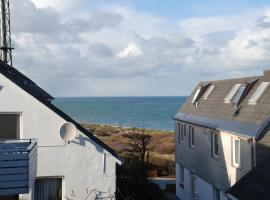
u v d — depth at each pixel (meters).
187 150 26.20
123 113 151.50
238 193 14.02
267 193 12.50
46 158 13.59
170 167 33.78
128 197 17.80
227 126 19.36
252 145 16.53
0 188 11.02
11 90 13.27
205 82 28.22
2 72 13.16
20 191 11.14
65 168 13.77
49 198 13.83
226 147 19.45
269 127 16.47
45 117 13.52
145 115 140.50
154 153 39.97
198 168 23.89
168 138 53.28
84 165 13.94
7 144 12.38
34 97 13.43
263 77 19.91
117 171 23.45
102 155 14.07
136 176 23.75
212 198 21.62
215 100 23.86
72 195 13.85
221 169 20.11
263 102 17.84
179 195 28.06
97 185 14.05
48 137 13.57
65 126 13.41
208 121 22.23
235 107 20.27
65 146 13.73
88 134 14.01
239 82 22.25
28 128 13.38
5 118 13.34
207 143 22.23
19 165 11.14
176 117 28.45
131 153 31.86
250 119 17.80
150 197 22.34
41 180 13.78
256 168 14.95
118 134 56.88
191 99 28.62
